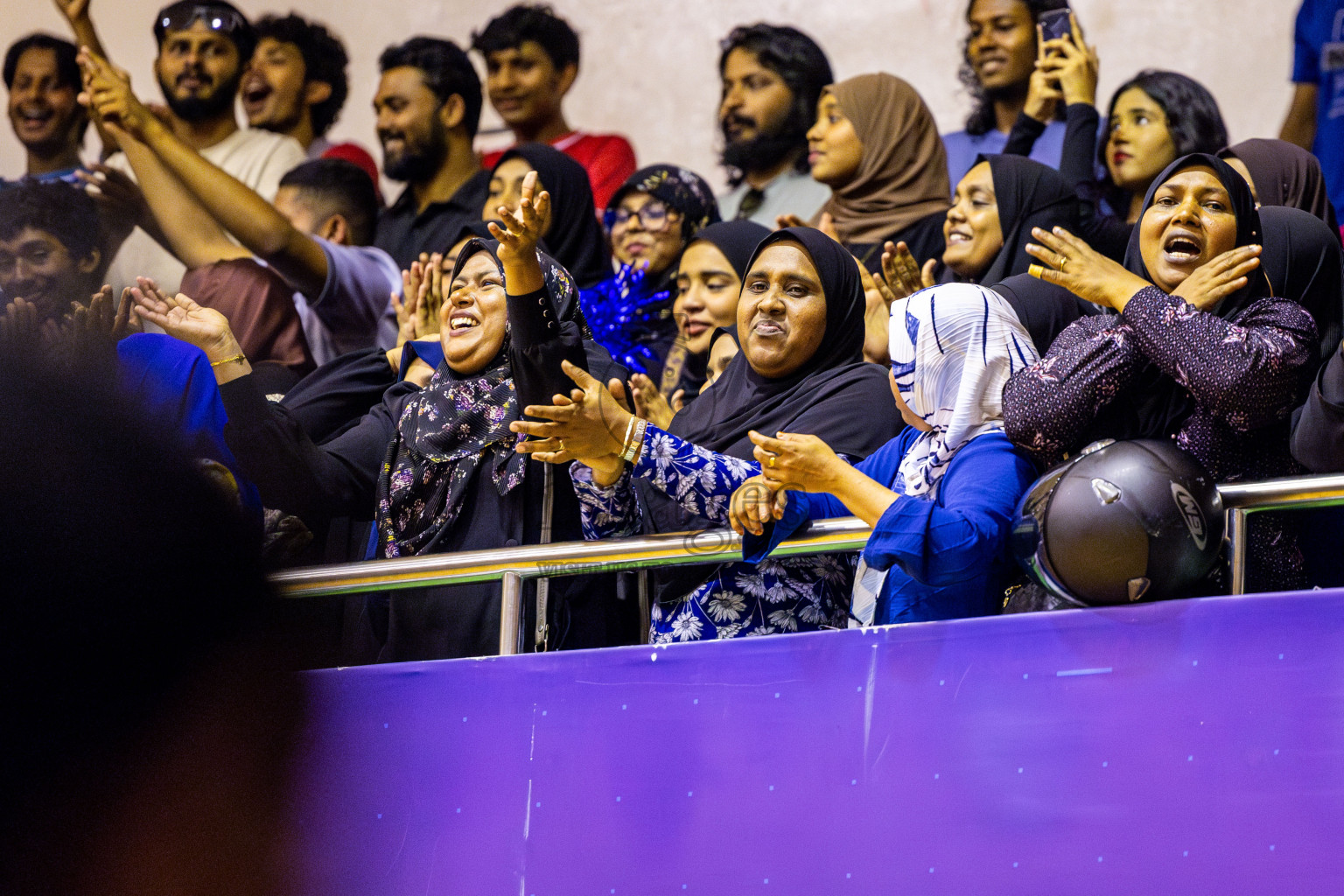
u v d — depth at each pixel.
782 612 5.92
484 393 6.98
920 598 5.36
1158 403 5.43
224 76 14.07
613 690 5.21
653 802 5.07
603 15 14.43
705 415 7.27
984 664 4.84
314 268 12.30
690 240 10.24
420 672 5.36
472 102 13.52
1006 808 4.71
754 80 12.27
